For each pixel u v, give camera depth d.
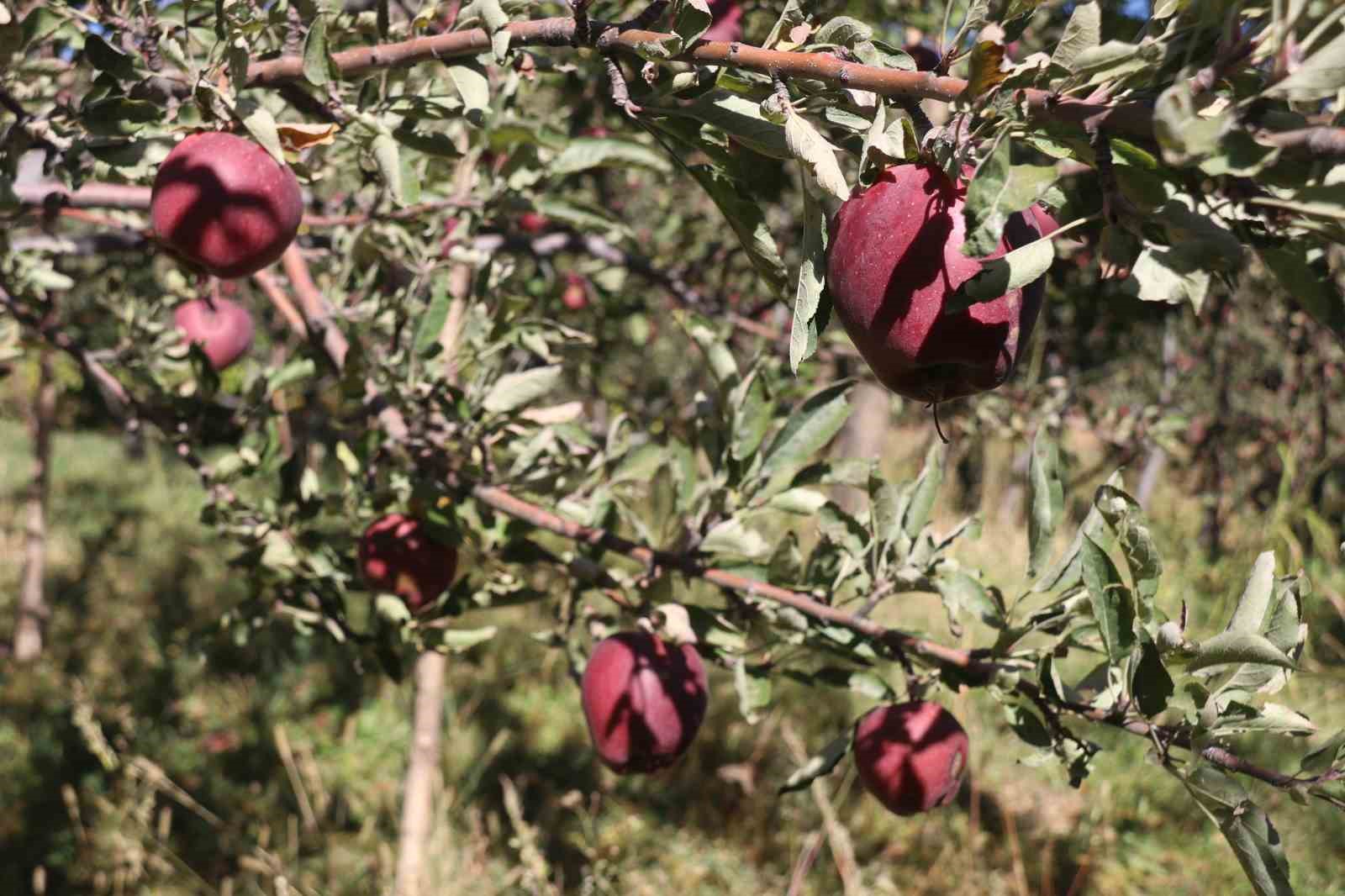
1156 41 0.77
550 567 2.02
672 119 1.05
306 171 1.33
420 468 2.06
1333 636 4.72
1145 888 4.45
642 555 1.83
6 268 2.29
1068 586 1.44
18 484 11.81
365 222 2.35
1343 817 4.63
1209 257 0.77
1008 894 4.40
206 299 2.37
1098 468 5.26
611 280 3.32
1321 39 0.67
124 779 4.79
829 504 1.66
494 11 1.08
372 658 2.93
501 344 2.15
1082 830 4.79
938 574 1.60
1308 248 0.93
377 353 2.20
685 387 5.94
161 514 10.81
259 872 4.47
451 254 2.27
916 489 1.65
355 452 2.09
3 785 5.15
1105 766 5.16
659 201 4.32
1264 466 8.11
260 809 5.09
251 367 2.21
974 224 0.76
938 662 1.56
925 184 0.92
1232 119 0.67
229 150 1.24
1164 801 5.07
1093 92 0.82
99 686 6.38
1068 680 5.14
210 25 1.37
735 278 3.90
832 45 0.94
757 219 1.07
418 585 2.00
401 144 1.31
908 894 4.38
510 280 3.26
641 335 4.03
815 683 1.73
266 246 1.26
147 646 7.05
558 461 2.08
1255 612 1.16
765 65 0.93
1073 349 3.98
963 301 0.81
